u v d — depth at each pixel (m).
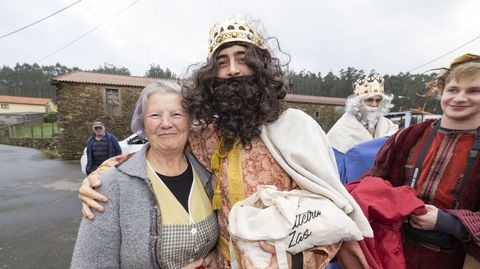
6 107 53.78
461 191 1.33
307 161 1.22
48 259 3.72
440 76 1.54
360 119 3.16
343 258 1.21
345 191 1.18
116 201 1.28
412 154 1.55
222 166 1.37
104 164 1.48
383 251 1.32
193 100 1.36
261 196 1.13
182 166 1.44
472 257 1.29
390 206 1.31
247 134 1.33
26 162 13.30
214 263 1.43
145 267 1.25
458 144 1.39
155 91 1.36
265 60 1.39
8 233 4.59
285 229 1.00
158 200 1.31
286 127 1.33
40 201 6.51
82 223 1.28
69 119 13.91
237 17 1.39
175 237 1.29
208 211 1.41
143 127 1.44
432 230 1.35
